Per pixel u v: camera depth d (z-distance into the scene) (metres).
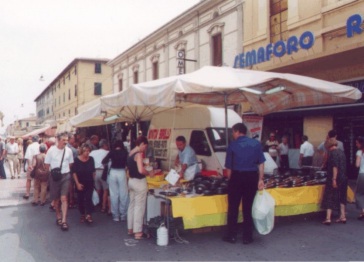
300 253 5.60
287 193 6.96
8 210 9.23
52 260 5.45
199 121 9.78
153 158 10.58
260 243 6.12
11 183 14.84
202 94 8.02
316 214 7.91
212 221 6.29
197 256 5.52
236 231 6.21
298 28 13.26
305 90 8.22
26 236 6.79
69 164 7.50
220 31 17.64
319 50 12.32
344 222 7.30
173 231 6.36
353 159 12.31
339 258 5.36
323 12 12.19
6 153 17.52
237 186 6.09
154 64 24.72
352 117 12.15
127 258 5.47
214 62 18.31
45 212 8.96
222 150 9.16
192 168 8.09
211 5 18.09
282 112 13.76
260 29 15.08
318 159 12.55
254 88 7.38
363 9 10.95
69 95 47.53
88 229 7.25
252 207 6.35
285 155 13.52
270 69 13.09
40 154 9.88
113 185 7.82
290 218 7.67
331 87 7.43
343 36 11.60
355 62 11.38
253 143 6.14
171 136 10.57
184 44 20.72
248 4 15.70
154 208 6.86
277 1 14.32
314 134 13.04
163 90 6.52
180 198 6.08
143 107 10.48
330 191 7.20
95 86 43.69
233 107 14.48
